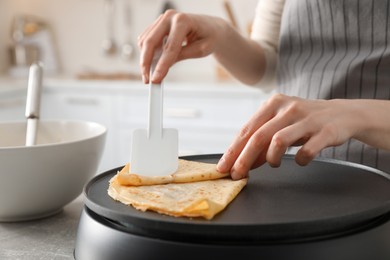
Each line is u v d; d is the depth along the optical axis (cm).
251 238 50
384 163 84
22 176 74
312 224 50
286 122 67
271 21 121
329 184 69
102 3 305
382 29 88
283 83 105
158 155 70
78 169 79
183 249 50
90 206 58
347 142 88
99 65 312
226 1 273
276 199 62
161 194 62
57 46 313
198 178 69
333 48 94
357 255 51
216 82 255
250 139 68
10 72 295
